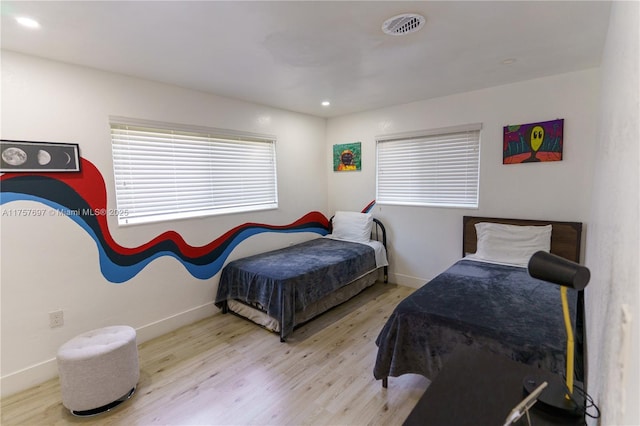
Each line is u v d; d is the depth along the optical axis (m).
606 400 0.76
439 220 3.67
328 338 2.78
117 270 2.61
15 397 2.09
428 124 3.62
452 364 1.08
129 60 2.29
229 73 2.62
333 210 4.71
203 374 2.28
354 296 3.72
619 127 0.97
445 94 3.40
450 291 2.25
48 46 2.03
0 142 2.04
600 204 1.59
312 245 4.01
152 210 2.86
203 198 3.24
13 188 2.10
